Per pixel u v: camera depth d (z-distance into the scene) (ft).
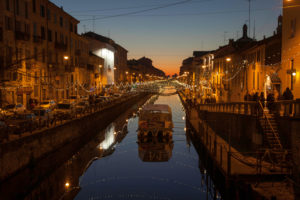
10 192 49.34
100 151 83.25
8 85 89.86
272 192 38.34
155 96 326.03
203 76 231.30
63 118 84.12
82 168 67.41
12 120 70.08
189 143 93.56
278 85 78.07
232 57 140.36
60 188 54.24
